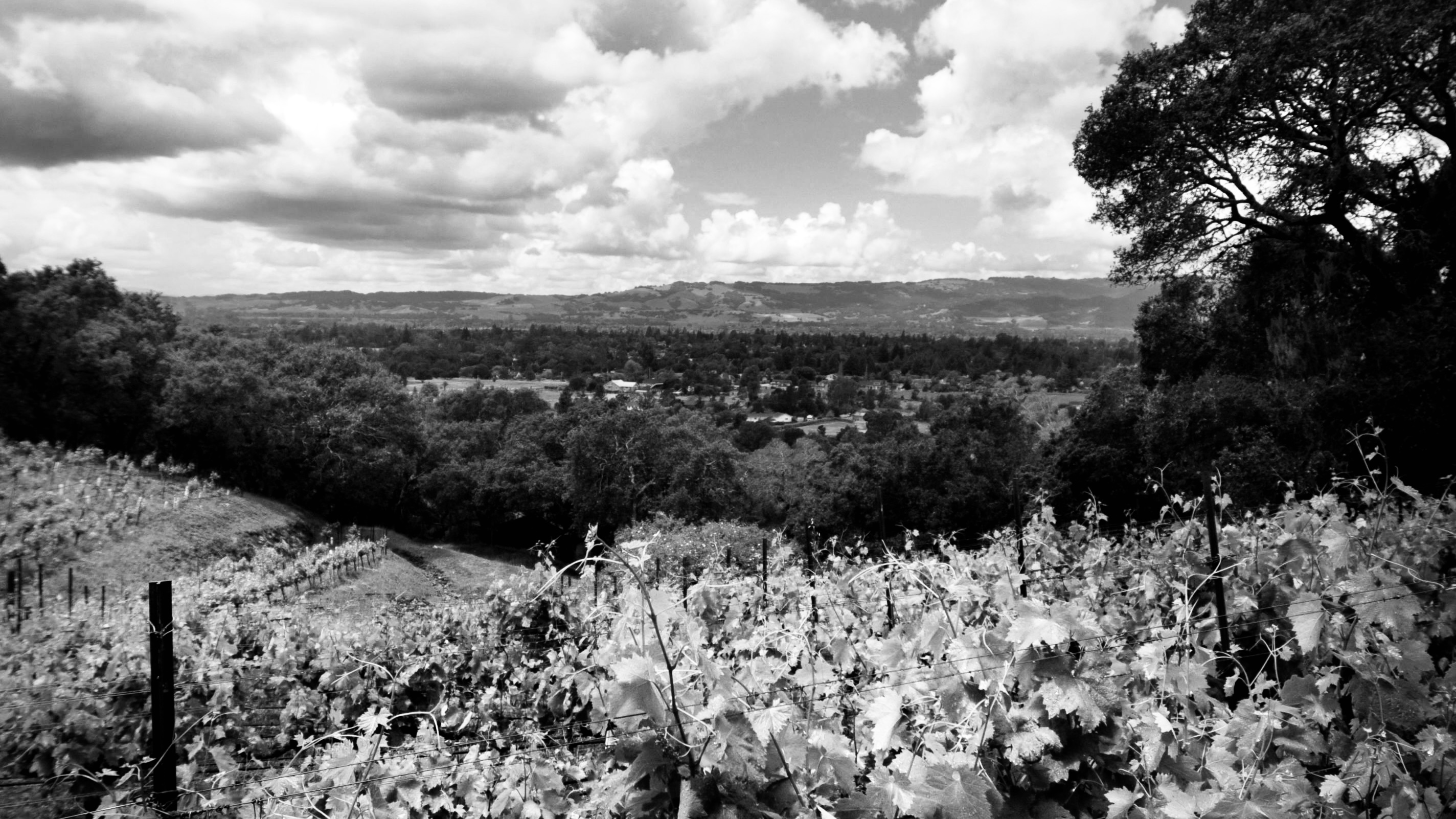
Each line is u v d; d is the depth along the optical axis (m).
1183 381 22.25
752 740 2.08
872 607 4.75
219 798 3.79
